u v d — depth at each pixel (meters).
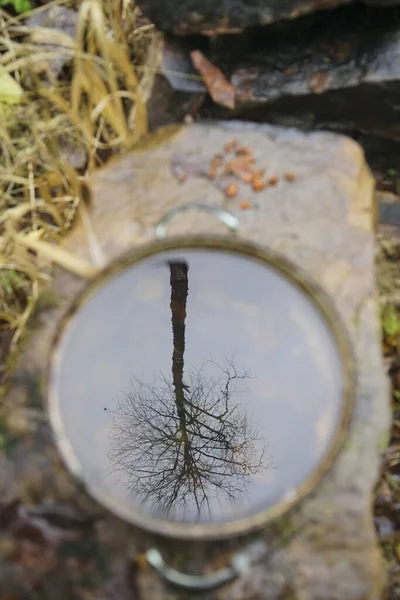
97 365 1.34
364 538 1.29
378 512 1.57
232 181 1.45
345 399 1.28
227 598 1.28
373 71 1.63
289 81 1.66
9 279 1.66
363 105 1.67
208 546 1.29
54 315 1.38
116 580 1.28
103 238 1.43
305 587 1.28
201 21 1.58
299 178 1.46
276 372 1.34
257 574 1.29
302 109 1.69
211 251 1.34
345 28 1.66
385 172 1.77
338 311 1.38
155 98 1.66
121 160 1.48
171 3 1.57
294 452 1.28
